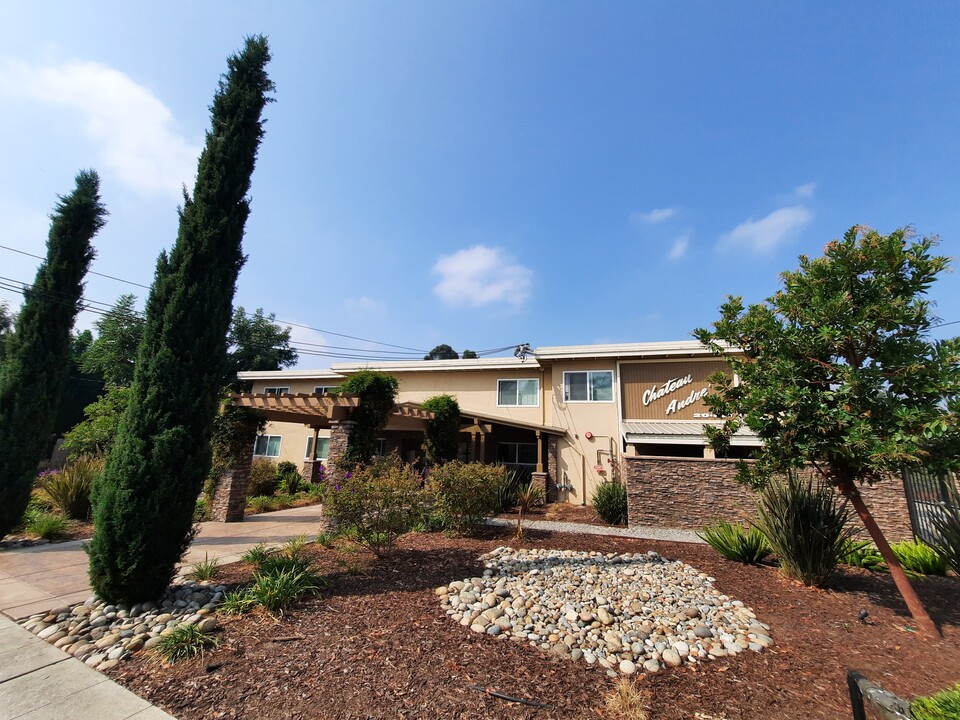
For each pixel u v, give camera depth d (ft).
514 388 59.52
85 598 17.17
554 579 19.01
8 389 27.50
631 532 32.09
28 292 29.27
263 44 21.44
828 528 19.65
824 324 15.76
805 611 16.63
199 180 19.39
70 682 11.30
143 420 16.57
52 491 33.83
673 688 11.37
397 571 20.06
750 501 34.14
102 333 96.43
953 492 21.31
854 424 14.56
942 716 6.89
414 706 10.29
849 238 15.87
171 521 16.39
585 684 11.48
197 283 17.90
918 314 14.56
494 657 12.67
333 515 21.68
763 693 11.15
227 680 11.29
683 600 17.22
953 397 13.80
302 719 9.77
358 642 13.26
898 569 15.49
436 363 62.39
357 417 33.71
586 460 52.75
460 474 29.19
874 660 12.87
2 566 21.66
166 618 14.88
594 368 54.60
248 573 20.10
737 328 17.85
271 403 35.68
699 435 45.09
